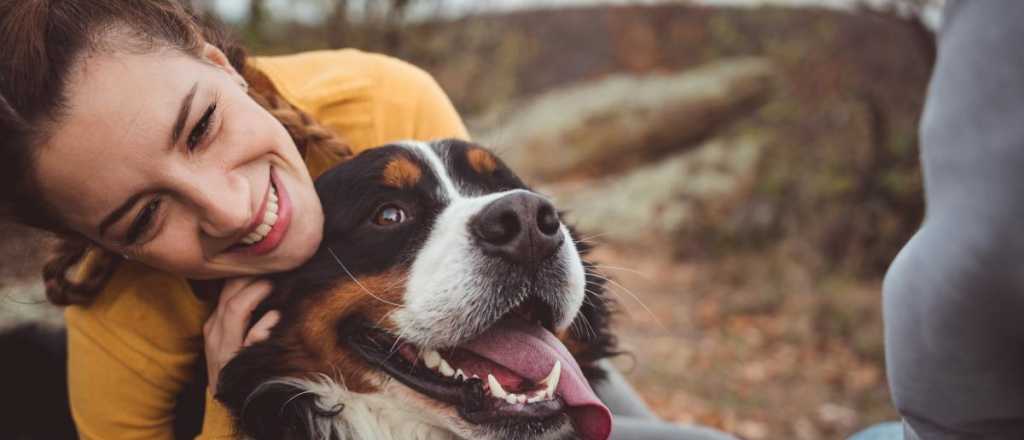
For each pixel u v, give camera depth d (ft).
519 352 7.10
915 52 29.45
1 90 5.90
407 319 7.02
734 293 28.76
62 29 5.98
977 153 3.48
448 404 7.06
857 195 29.91
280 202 6.79
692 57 49.26
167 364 7.72
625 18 52.29
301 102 8.57
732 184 35.70
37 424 9.11
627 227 35.50
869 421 19.25
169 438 8.00
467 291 6.86
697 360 22.66
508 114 45.70
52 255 7.59
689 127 43.60
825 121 32.07
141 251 6.50
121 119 5.94
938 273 3.65
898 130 29.19
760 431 18.25
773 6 32.24
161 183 6.13
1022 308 3.47
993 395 3.81
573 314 7.32
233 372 7.31
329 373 7.45
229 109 6.42
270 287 7.36
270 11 17.42
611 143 43.39
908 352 3.98
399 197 7.46
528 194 6.95
